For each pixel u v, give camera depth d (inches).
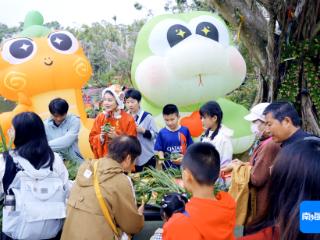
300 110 267.0
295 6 255.1
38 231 102.2
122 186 104.3
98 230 102.2
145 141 179.2
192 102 235.8
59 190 106.0
